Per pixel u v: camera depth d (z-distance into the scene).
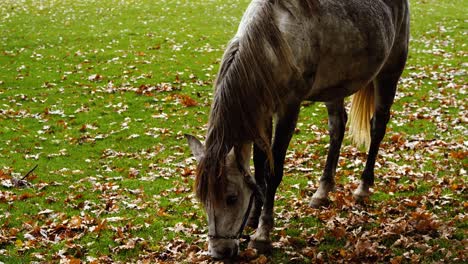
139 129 10.70
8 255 5.63
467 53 16.42
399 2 6.34
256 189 4.62
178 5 26.34
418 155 8.52
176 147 9.66
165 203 7.12
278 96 4.77
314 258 5.29
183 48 17.67
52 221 6.54
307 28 5.02
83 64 15.77
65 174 8.38
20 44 18.25
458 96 12.12
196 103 12.26
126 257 5.62
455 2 26.28
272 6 4.82
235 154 4.52
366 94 6.83
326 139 9.79
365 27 5.50
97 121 11.23
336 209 6.55
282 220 6.35
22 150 9.53
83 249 5.81
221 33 19.98
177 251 5.68
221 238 4.53
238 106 4.47
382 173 7.87
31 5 26.06
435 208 6.42
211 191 4.34
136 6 26.02
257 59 4.57
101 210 6.89
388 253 5.32
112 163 8.93
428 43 18.02
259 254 5.38
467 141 8.97
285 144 5.21
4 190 7.61
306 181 7.76
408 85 13.21
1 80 14.26
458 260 5.08
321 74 5.37
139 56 16.62
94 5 26.27
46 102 12.52
